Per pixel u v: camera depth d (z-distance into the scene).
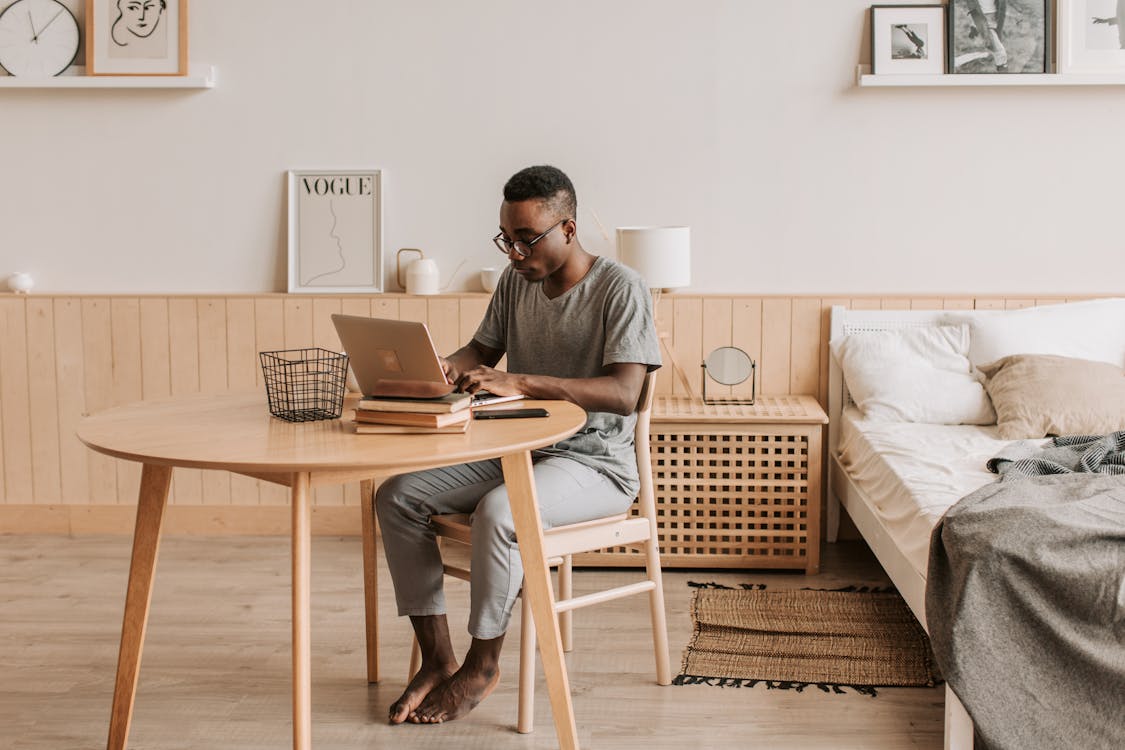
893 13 3.82
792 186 3.93
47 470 4.07
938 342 3.71
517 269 2.52
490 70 3.93
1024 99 3.85
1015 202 3.89
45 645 3.00
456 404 2.10
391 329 2.10
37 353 4.02
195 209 4.02
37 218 4.05
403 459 1.89
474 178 3.97
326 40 3.94
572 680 2.76
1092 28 3.76
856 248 3.94
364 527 2.68
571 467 2.45
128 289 4.06
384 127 3.97
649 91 3.91
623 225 3.97
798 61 3.88
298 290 4.00
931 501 2.67
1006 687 2.12
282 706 2.62
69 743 2.43
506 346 2.78
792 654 2.89
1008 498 2.42
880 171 3.90
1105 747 2.02
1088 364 3.41
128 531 4.08
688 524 3.72
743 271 3.96
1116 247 3.89
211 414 2.33
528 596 2.30
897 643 2.96
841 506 3.97
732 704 2.61
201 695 2.68
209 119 3.99
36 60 3.96
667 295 3.93
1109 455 2.77
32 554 3.83
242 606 3.30
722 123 3.91
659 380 3.96
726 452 3.66
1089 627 2.10
